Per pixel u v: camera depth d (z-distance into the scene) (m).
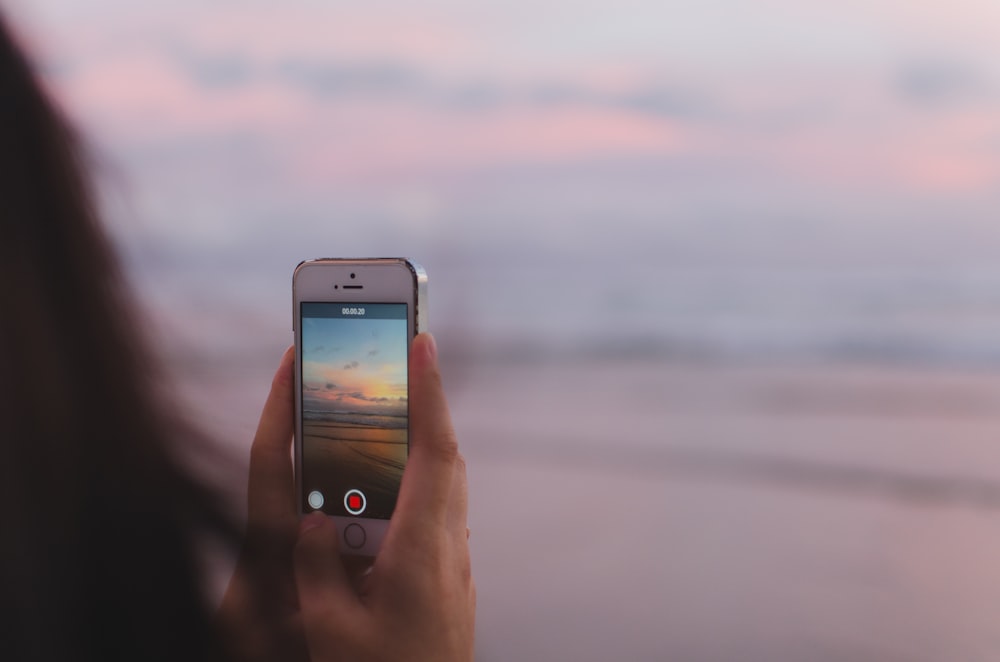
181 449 0.32
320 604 0.51
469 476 9.58
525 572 5.60
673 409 14.97
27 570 0.29
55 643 0.29
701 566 5.81
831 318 21.75
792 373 18.30
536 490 8.66
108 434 0.30
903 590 5.40
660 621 4.68
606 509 7.64
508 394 16.52
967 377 17.39
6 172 0.30
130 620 0.31
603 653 4.22
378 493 0.90
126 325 0.32
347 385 0.92
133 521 0.31
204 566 0.33
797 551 6.33
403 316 0.93
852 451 11.52
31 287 0.29
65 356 0.30
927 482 9.45
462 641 0.54
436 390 0.56
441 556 0.53
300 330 0.95
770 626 4.69
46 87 0.32
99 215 0.32
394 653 0.50
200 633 0.33
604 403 15.52
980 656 4.38
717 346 21.22
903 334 20.36
